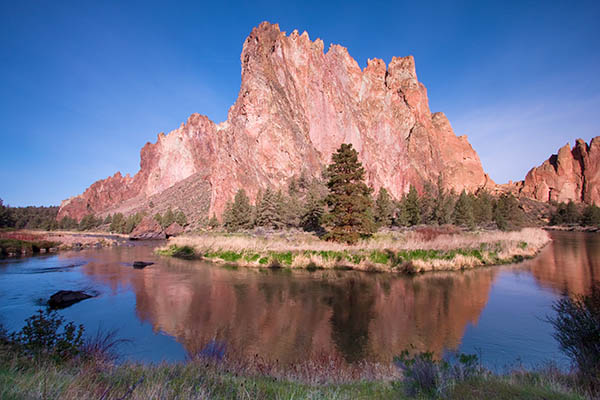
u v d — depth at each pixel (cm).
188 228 8881
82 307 1612
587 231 8775
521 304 1630
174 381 542
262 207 6025
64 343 739
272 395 518
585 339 684
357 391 583
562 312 748
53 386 432
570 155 15825
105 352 867
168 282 2164
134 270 2667
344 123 11369
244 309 1563
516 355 1051
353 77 13200
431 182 13912
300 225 5706
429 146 15875
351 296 1781
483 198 8394
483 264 2717
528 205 14012
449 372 648
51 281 2256
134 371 629
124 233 10175
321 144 10775
